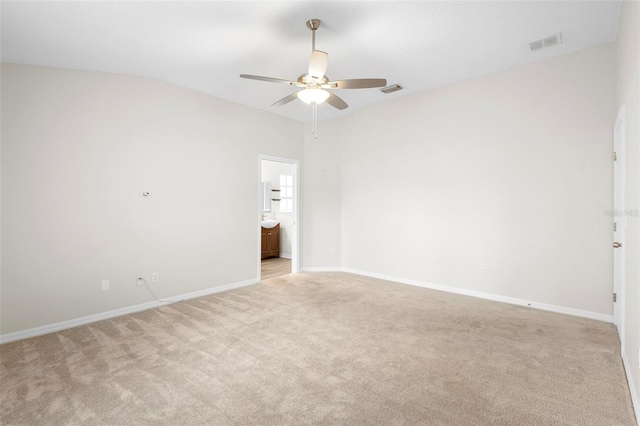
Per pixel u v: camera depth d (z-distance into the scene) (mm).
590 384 2039
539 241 3494
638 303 1788
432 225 4359
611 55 3025
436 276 4348
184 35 2715
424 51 3150
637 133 1855
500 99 3709
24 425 1696
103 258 3332
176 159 3902
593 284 3178
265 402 1879
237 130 4566
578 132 3227
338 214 5543
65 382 2104
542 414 1754
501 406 1827
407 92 4441
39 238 2965
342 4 2348
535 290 3537
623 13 2408
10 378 2160
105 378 2148
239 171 4598
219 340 2746
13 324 2836
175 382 2096
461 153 4047
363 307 3602
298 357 2432
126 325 3123
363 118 5125
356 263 5336
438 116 4242
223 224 4406
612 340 2682
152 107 3682
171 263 3863
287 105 4766
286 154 5293
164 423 1705
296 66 3398
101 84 3322
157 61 3205
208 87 3980
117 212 3426
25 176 2895
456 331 2904
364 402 1873
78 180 3176
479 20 2607
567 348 2545
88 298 3236
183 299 3969
